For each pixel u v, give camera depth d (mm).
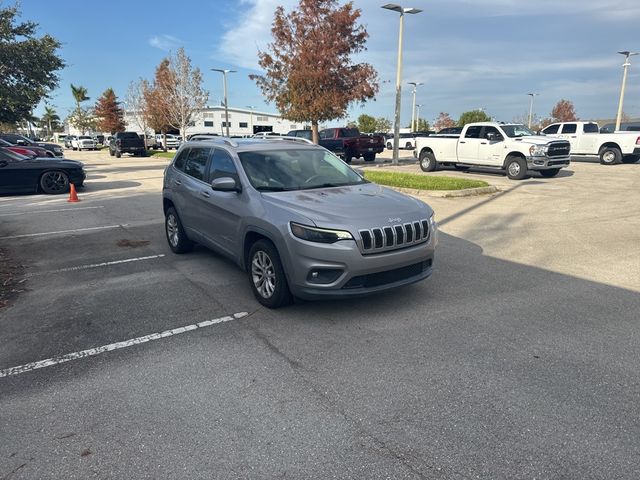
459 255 6930
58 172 14219
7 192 13664
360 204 4793
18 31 19641
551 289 5457
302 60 21219
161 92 38344
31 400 3348
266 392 3402
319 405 3230
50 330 4508
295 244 4414
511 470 2594
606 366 3691
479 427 2965
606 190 13672
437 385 3447
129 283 5871
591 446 2773
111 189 15422
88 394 3416
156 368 3766
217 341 4223
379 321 4582
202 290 5570
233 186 5164
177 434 2953
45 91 20734
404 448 2785
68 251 7520
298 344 4137
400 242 4543
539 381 3480
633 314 4707
